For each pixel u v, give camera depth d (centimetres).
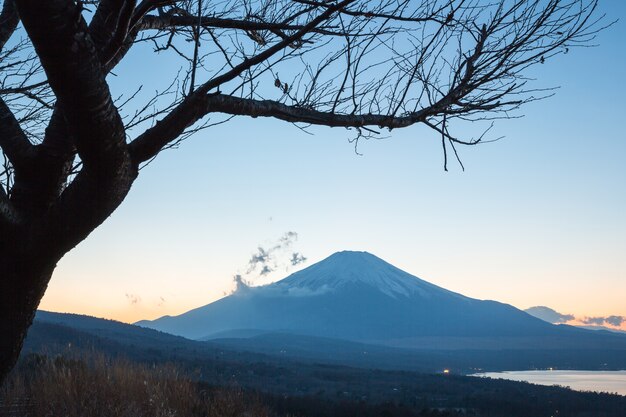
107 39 294
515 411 8231
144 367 894
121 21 278
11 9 333
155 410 716
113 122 242
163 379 870
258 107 317
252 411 915
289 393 6562
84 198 263
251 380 7031
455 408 7606
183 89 331
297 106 350
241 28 365
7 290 269
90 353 933
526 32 343
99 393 736
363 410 3456
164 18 361
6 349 274
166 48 377
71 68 218
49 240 266
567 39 343
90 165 254
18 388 732
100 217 272
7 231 259
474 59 348
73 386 741
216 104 299
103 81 231
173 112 287
